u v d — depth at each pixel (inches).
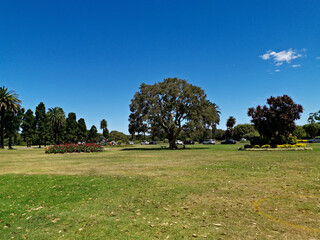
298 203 233.0
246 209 222.2
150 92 1519.4
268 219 195.3
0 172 520.4
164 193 293.1
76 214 231.1
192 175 415.8
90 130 3786.9
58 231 191.3
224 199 257.3
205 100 1567.4
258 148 1082.1
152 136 1628.9
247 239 160.9
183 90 1530.5
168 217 210.7
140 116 1545.3
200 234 172.1
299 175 377.7
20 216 234.8
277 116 1128.8
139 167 557.0
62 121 3070.9
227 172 434.3
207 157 784.3
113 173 469.1
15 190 342.0
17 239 180.5
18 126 2527.1
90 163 681.0
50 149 1258.6
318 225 179.8
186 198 267.1
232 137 3543.3
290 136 1121.4
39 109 2751.0
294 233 167.3
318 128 2289.6
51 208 255.8
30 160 841.5
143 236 173.3
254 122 1185.4
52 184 370.6
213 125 1604.3
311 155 710.5
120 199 275.9
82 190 327.3
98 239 171.9
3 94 2100.1
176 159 746.2
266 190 288.5
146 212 227.0
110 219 212.4
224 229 179.0
